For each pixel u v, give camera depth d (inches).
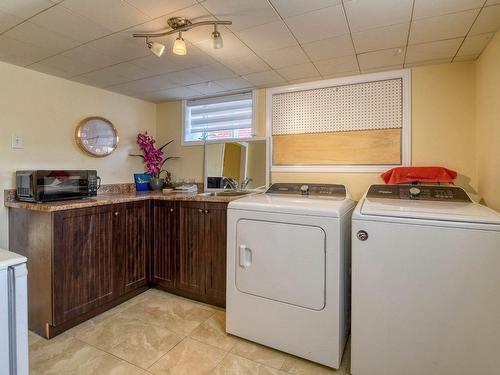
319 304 64.8
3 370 40.1
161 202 101.8
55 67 91.1
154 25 65.8
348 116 98.7
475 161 83.2
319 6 57.6
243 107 117.8
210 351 70.6
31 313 78.8
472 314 52.9
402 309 57.4
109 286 89.2
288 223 67.8
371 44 74.1
